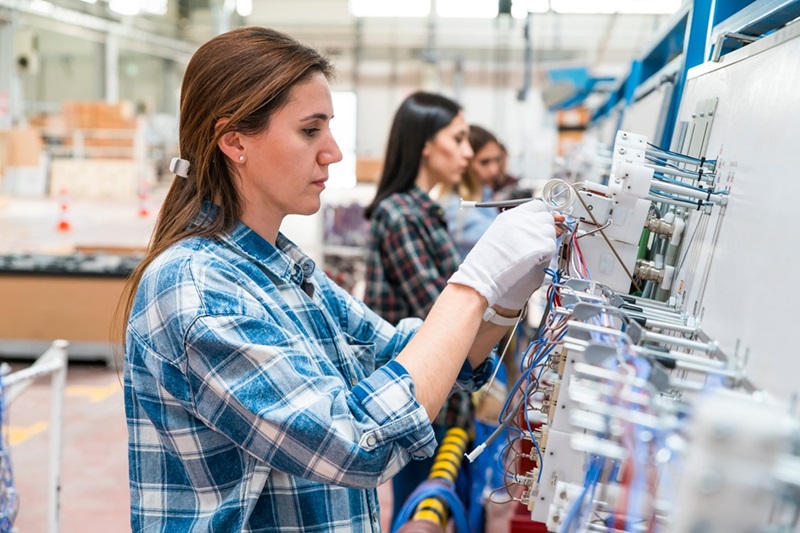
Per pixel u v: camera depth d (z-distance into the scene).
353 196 5.35
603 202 1.00
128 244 5.61
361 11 13.80
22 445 3.82
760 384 0.72
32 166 9.80
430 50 13.77
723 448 0.44
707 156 1.10
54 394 2.23
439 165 2.35
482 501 2.38
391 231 2.24
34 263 5.02
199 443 0.97
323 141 1.04
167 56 14.81
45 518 3.06
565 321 0.85
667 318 1.00
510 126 14.04
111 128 10.09
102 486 3.38
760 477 0.43
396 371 0.94
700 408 0.46
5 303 5.04
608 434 0.65
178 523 0.99
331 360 1.10
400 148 2.33
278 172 1.02
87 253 5.28
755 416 0.44
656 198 1.01
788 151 0.77
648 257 1.19
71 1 11.00
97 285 5.03
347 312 1.26
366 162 6.92
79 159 9.95
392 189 2.33
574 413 0.65
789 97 0.80
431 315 0.99
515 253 0.97
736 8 1.30
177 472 1.01
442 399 0.96
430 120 2.31
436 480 1.87
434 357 0.96
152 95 16.72
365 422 0.92
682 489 0.46
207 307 0.92
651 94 2.22
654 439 0.58
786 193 0.76
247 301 0.95
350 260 5.15
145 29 13.34
